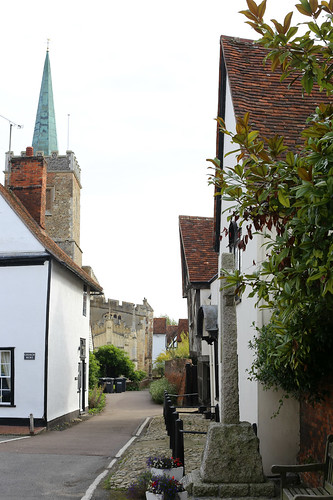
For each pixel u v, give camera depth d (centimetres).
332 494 609
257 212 536
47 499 825
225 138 1306
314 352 687
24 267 1850
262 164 496
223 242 1420
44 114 5528
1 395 1800
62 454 1238
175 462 830
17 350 1808
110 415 2358
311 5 421
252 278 537
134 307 5803
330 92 480
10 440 1498
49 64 5603
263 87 1148
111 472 1025
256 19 454
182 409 2270
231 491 714
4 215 1883
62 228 4728
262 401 898
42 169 2266
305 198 430
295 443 891
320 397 734
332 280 406
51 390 1834
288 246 474
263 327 862
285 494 638
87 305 2542
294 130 1053
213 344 1706
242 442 736
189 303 2359
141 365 5856
